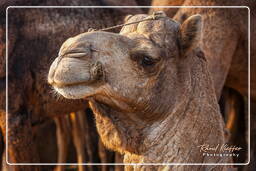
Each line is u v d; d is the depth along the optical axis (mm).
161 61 9508
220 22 15148
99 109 9539
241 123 19000
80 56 8867
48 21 15586
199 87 9844
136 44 9383
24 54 15430
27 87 15508
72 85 8883
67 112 15984
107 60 9070
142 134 9633
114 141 9688
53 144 21781
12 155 15422
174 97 9648
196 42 9695
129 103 9391
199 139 9695
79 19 15719
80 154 20109
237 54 16062
